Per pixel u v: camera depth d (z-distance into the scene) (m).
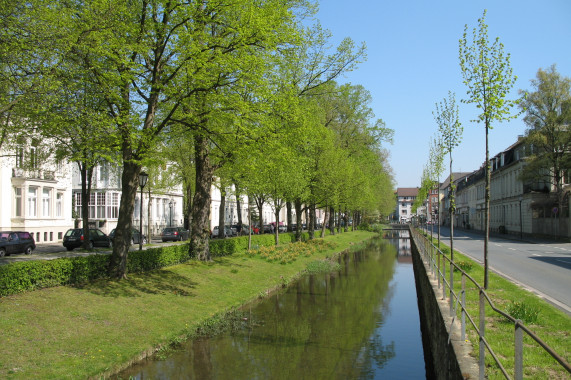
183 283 15.07
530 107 44.06
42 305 9.88
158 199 52.97
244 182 22.61
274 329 12.80
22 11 10.60
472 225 83.44
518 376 3.77
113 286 12.52
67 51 11.04
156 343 10.03
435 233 61.44
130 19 13.03
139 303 11.84
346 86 26.39
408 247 50.50
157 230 51.72
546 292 11.69
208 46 13.10
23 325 8.77
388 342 12.05
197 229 19.05
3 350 7.76
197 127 14.57
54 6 11.30
